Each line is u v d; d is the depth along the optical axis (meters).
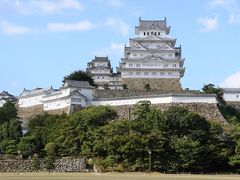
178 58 185.75
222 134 118.44
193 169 110.31
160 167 108.56
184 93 141.38
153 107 134.50
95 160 112.88
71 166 113.12
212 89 157.00
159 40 193.38
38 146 123.00
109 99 144.38
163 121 115.44
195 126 115.38
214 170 113.62
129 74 184.00
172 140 111.88
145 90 161.62
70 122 122.50
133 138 109.69
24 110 165.25
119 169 108.25
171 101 136.50
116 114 133.62
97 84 193.75
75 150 118.50
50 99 154.62
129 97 141.38
